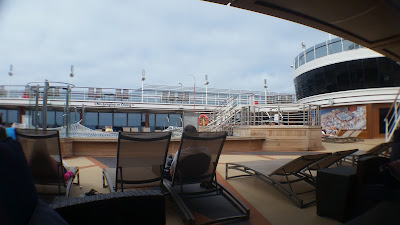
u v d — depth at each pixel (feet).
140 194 5.67
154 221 5.65
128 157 10.20
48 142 9.64
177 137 31.42
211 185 12.10
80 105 68.49
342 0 13.03
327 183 10.12
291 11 14.49
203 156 10.94
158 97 79.51
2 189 2.94
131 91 80.28
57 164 10.11
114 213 5.38
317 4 13.57
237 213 10.77
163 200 5.75
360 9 13.84
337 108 76.43
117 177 10.37
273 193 13.82
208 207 11.46
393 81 48.52
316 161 13.52
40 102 22.09
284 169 13.23
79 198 5.41
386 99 60.85
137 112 78.48
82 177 17.13
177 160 10.59
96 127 75.87
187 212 9.65
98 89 73.00
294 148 36.91
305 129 37.19
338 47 75.61
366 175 5.82
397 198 5.02
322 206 10.42
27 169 3.94
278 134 36.96
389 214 4.84
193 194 11.12
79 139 27.43
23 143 9.16
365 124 66.44
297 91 96.99
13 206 3.03
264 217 10.47
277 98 95.40
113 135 29.99
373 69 62.85
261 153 33.42
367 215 5.35
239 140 35.24
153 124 80.69
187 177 11.08
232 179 17.08
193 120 40.75
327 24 16.03
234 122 49.44
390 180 5.23
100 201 5.29
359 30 16.70
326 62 77.36
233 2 13.48
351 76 68.80
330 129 76.59
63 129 26.81
